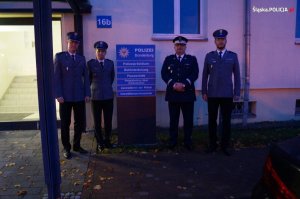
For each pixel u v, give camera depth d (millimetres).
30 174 5418
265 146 6750
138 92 6668
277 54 8445
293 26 8461
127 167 5715
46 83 4113
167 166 5746
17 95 10438
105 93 6477
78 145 6438
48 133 4203
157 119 8172
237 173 5441
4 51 10688
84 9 7484
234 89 6285
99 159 6090
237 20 8219
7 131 8047
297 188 2564
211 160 6016
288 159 2736
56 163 4293
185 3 8344
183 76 6375
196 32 8438
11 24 7898
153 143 6766
